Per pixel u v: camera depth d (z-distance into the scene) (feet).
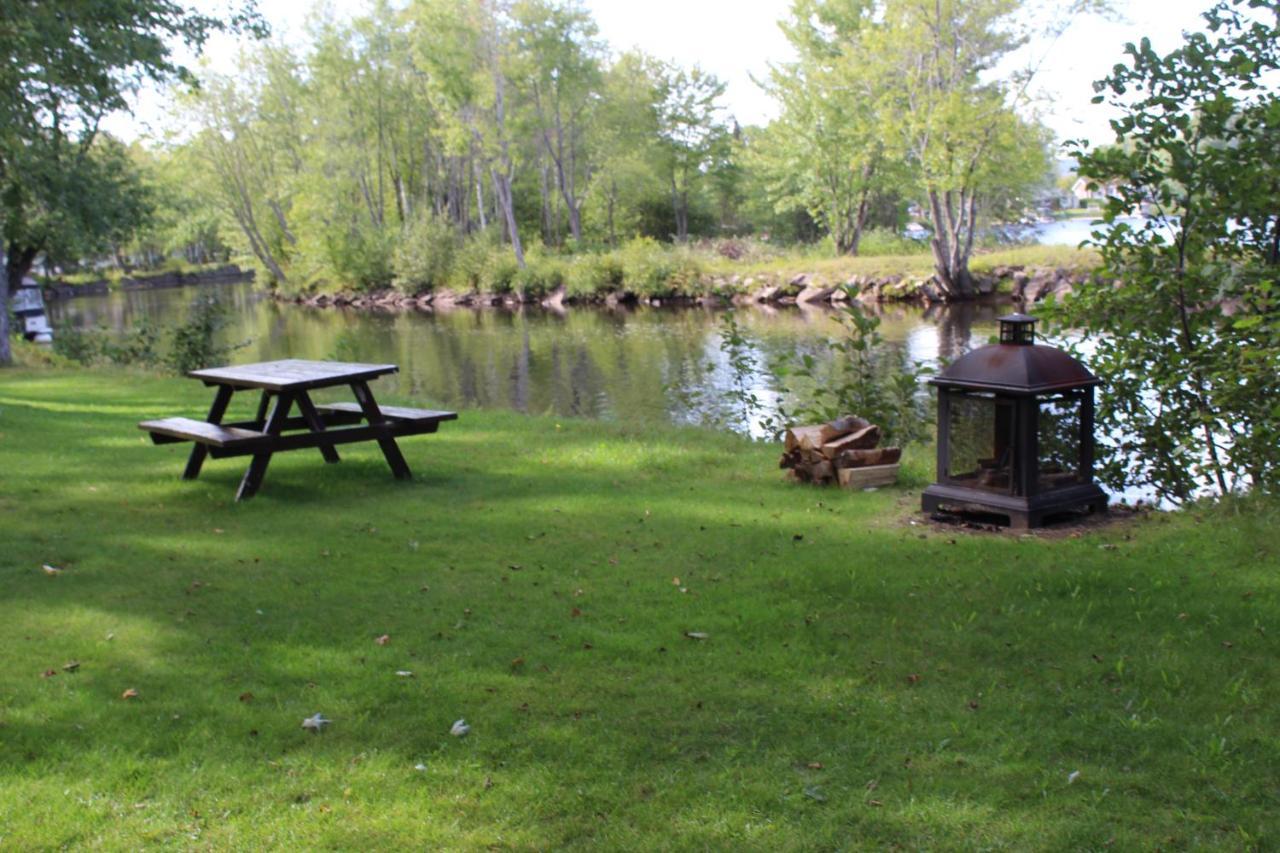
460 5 178.70
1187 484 28.91
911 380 38.58
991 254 144.46
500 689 15.61
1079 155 29.48
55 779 12.98
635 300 161.07
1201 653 16.57
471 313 156.35
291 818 12.16
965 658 16.71
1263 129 28.50
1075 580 20.03
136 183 87.20
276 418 27.73
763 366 79.41
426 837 11.76
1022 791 12.67
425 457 34.37
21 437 36.52
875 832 11.85
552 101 196.44
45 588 20.13
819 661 16.57
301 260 207.82
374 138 212.23
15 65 57.72
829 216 172.14
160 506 26.94
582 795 12.62
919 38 122.83
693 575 21.22
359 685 15.72
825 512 26.73
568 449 36.11
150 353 79.00
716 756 13.57
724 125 226.17
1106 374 29.19
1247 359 26.22
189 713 14.80
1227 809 12.18
